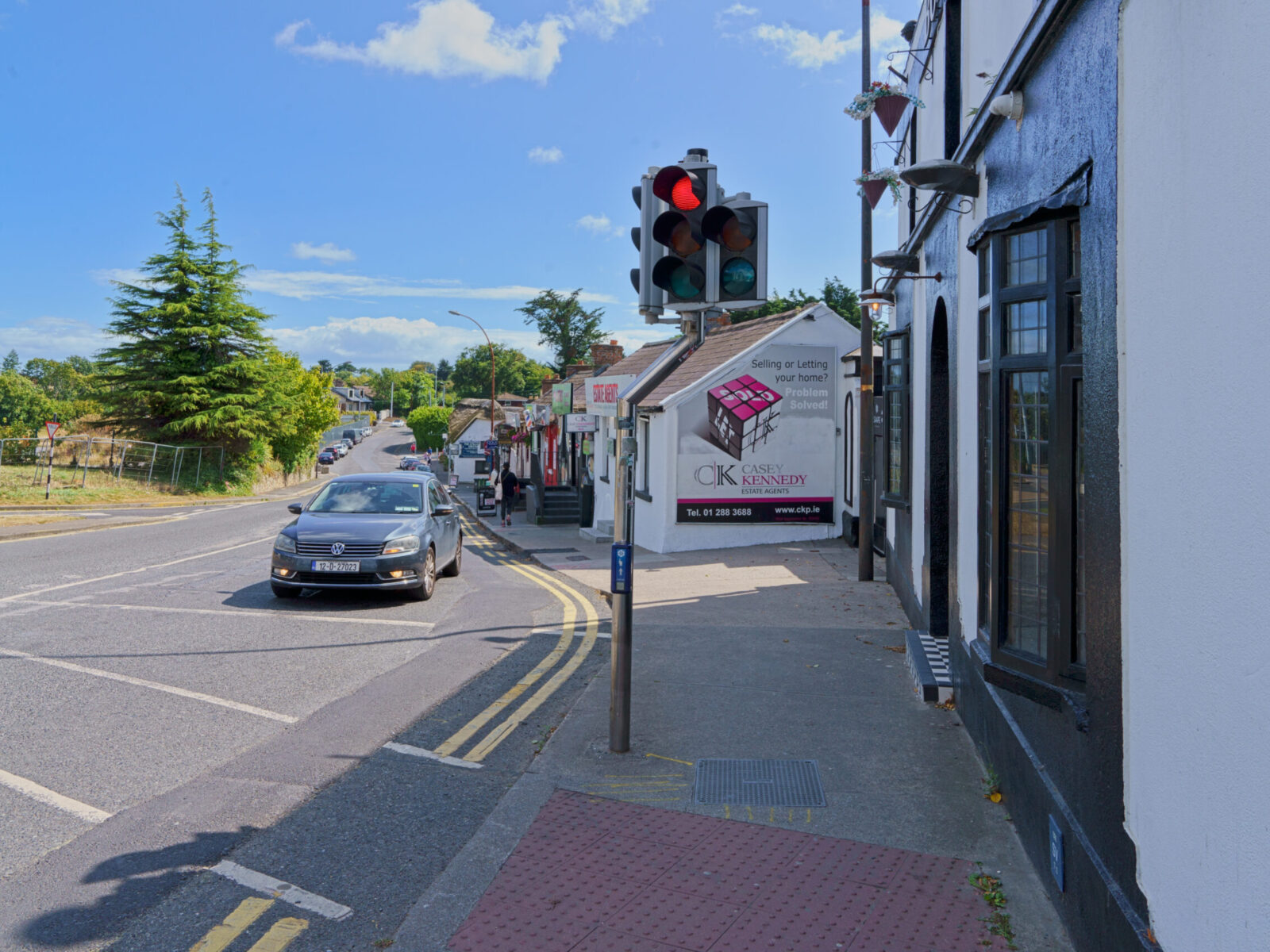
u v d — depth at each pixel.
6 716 6.61
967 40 6.89
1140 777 2.88
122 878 4.18
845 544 17.30
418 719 6.73
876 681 7.53
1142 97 2.95
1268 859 2.04
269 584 13.23
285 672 8.10
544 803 5.05
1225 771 2.26
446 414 106.12
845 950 3.56
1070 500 4.02
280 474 58.03
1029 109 4.56
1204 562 2.41
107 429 48.25
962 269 6.24
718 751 5.87
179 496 41.56
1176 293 2.65
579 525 27.67
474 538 24.64
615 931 3.71
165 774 5.53
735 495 17.52
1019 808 4.57
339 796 5.21
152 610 10.95
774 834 4.62
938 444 8.20
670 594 12.13
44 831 4.68
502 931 3.72
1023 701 4.57
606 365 35.59
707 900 3.96
